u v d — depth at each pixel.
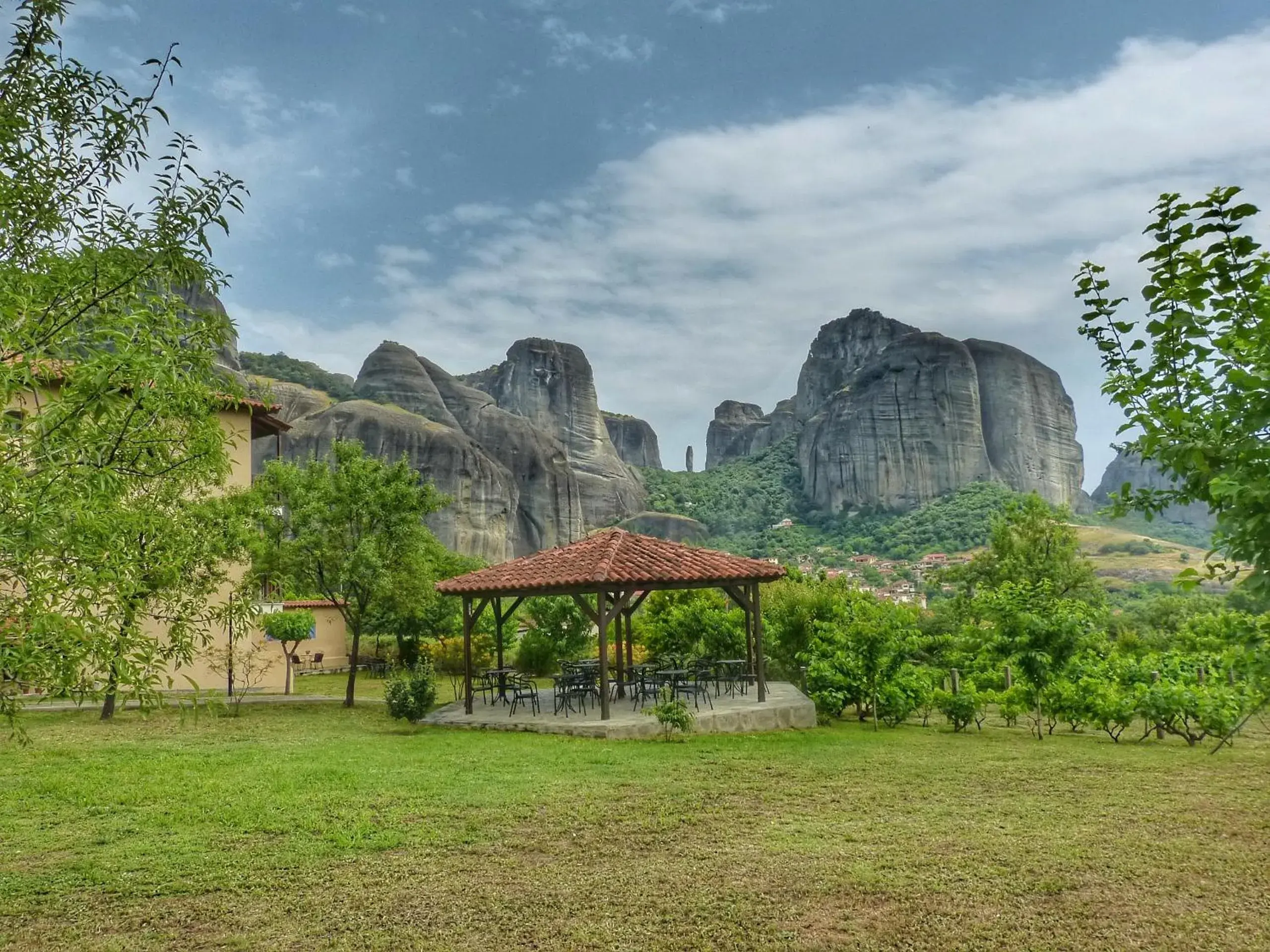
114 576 4.26
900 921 5.52
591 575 14.69
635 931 5.40
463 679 25.73
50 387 4.28
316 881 6.35
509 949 5.16
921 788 9.38
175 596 5.42
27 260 4.72
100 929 5.49
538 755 11.61
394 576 18.89
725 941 5.24
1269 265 3.23
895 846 7.11
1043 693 14.27
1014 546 33.47
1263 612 3.35
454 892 6.10
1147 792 9.19
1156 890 6.03
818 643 17.14
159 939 5.34
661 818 8.09
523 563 17.19
